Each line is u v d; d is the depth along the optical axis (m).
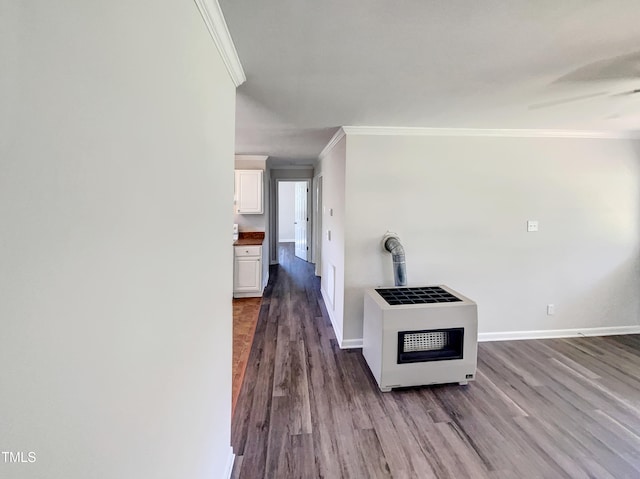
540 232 3.46
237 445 1.98
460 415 2.27
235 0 1.17
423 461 1.86
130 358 0.71
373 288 3.12
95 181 0.58
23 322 0.43
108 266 0.62
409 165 3.24
